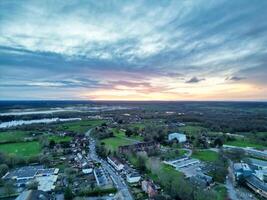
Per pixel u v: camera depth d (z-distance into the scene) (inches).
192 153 7367.1
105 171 5654.5
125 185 4793.3
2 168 5482.3
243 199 4224.9
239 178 5019.7
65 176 5300.2
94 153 7509.8
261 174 5191.9
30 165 6240.2
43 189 4594.0
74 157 6929.1
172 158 6584.6
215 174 5206.7
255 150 7554.1
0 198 4274.1
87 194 4296.3
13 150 7652.6
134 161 6254.9
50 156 6840.6
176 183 4271.7
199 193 4005.9
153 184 4655.5
